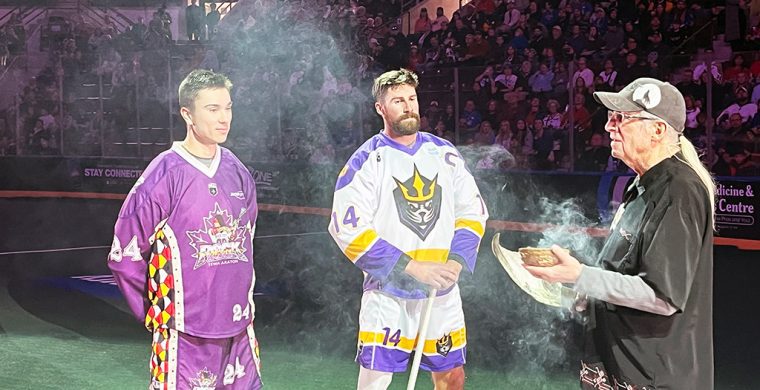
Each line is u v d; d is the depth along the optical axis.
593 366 2.99
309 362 5.91
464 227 4.17
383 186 4.04
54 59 18.47
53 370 5.77
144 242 3.62
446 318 4.14
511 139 13.09
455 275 3.99
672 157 2.84
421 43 15.84
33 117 18.17
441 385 4.28
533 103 12.91
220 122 3.64
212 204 3.69
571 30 14.27
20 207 16.16
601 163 12.18
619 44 13.54
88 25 19.83
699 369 2.77
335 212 4.05
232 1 19.19
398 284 4.05
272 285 8.63
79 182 17.75
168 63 17.48
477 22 15.45
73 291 8.59
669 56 11.70
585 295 3.02
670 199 2.72
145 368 5.82
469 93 13.63
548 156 12.68
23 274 9.62
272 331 6.81
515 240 11.02
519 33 14.52
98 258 10.71
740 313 7.30
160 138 17.31
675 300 2.67
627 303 2.73
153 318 3.70
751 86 10.97
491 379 5.52
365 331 4.12
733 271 9.05
